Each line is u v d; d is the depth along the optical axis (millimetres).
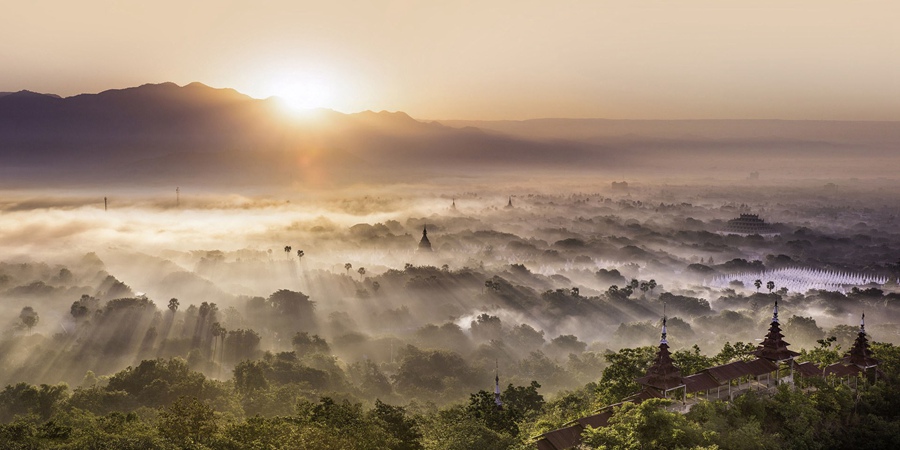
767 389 113750
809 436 102312
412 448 103312
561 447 93312
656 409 91562
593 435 91812
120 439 93125
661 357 105188
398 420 107562
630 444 88375
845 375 123750
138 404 160125
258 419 102812
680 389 105125
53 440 99062
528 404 139000
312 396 172000
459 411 125875
